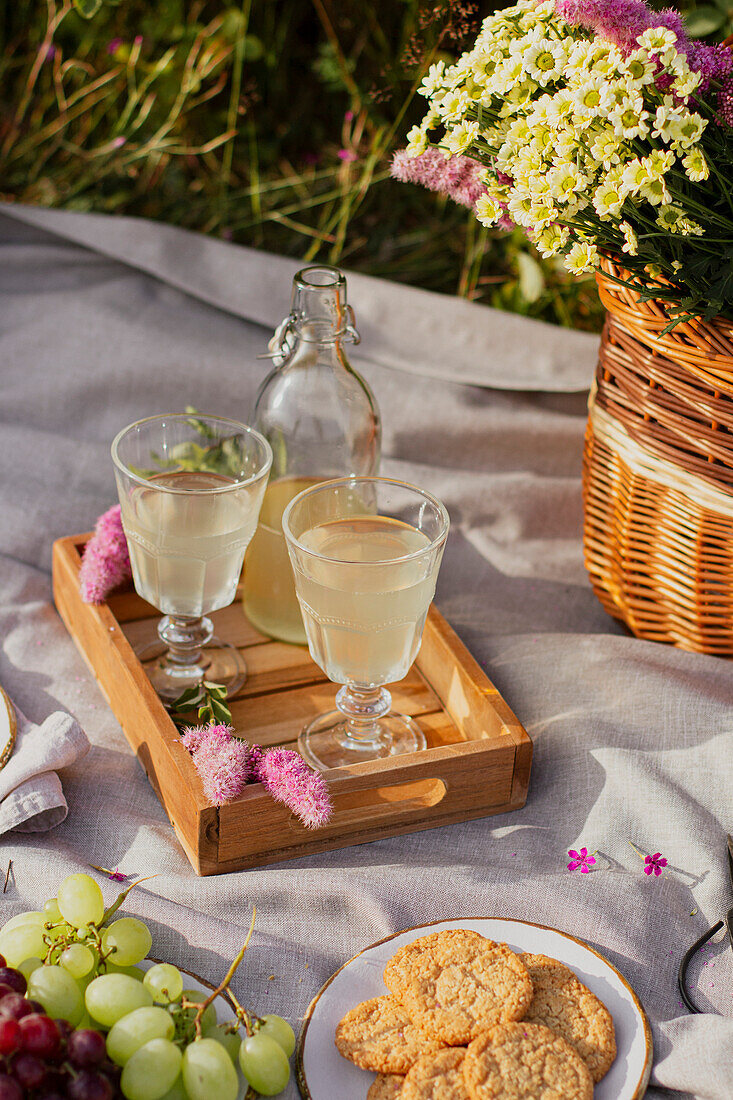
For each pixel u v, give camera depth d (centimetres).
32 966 107
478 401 160
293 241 184
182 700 125
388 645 119
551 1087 103
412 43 151
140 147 185
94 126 188
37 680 132
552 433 157
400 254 184
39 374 161
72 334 163
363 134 187
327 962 113
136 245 165
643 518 129
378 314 162
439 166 121
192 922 114
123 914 114
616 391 129
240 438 128
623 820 121
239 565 126
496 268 181
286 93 195
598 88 110
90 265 167
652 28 109
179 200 186
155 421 129
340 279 127
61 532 146
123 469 122
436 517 121
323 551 121
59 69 187
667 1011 111
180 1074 104
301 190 185
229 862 118
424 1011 107
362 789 118
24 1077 99
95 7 165
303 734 125
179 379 161
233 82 190
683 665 130
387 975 109
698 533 126
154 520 122
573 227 116
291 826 118
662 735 125
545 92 116
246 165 191
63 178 186
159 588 125
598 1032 107
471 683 125
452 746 120
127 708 126
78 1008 106
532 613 141
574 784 123
